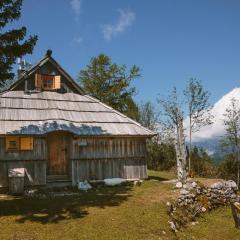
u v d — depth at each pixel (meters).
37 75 26.00
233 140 40.34
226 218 17.98
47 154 23.42
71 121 24.03
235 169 39.28
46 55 26.36
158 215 15.76
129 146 24.95
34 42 16.59
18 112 23.47
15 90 25.62
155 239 13.27
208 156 43.44
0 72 16.11
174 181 24.09
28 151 22.17
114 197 19.11
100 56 51.09
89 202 17.88
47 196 19.67
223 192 20.89
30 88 26.03
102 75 51.19
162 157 43.16
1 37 15.86
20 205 17.12
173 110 41.78
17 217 14.96
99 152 24.02
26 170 21.98
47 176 23.17
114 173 24.25
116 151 24.50
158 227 14.47
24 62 29.77
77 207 16.77
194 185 20.52
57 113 24.23
